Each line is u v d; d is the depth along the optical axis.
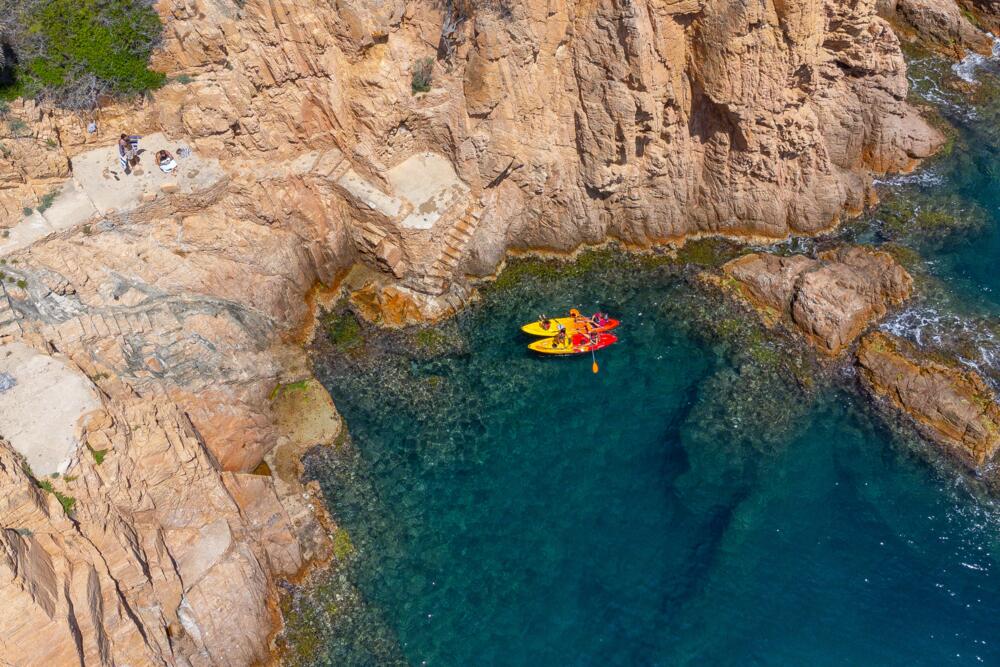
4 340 29.77
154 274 34.19
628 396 38.00
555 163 40.16
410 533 33.59
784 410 36.75
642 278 42.00
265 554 31.39
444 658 30.22
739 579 32.06
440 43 36.88
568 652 30.27
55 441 27.12
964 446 34.62
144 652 25.34
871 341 37.66
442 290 39.91
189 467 29.58
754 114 38.47
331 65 35.88
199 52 34.69
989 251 42.22
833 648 30.16
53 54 33.22
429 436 36.47
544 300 41.50
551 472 35.62
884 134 44.50
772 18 36.16
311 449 35.12
